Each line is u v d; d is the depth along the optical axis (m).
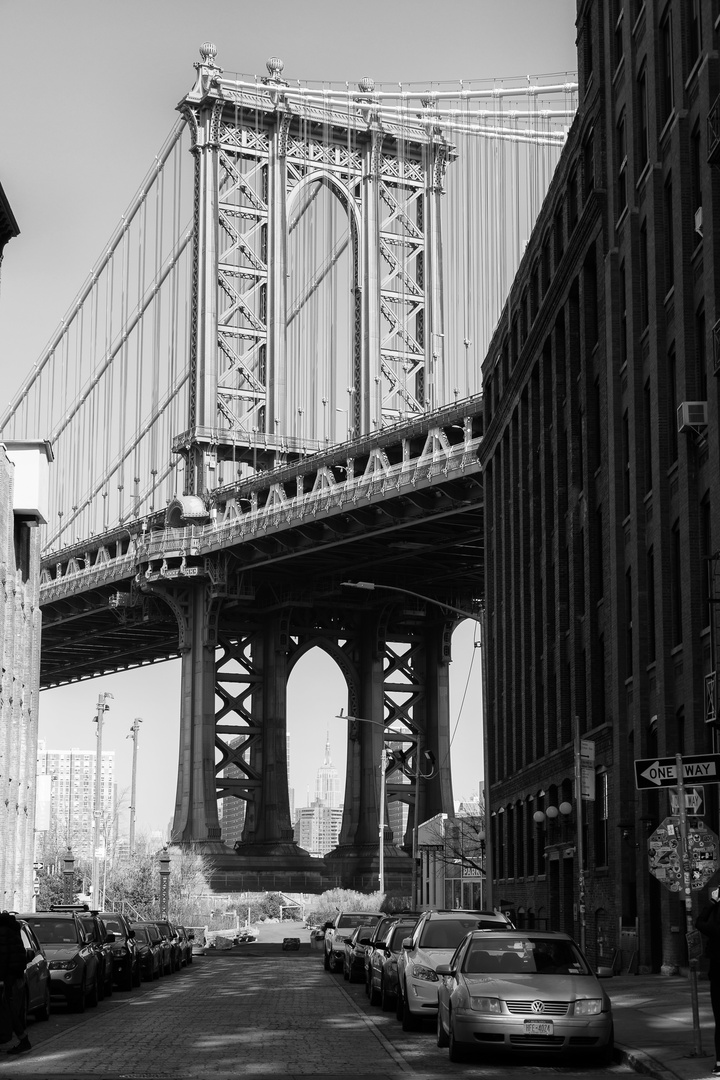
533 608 56.22
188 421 126.19
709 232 32.41
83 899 101.56
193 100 126.00
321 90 124.00
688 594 33.78
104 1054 20.98
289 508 114.25
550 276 54.69
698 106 34.25
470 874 81.25
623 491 41.31
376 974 31.05
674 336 35.91
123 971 37.72
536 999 19.55
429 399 129.00
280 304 127.56
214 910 123.75
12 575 65.94
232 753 137.50
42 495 71.31
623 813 39.91
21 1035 21.12
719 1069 16.73
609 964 41.12
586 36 48.69
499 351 66.69
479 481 96.75
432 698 143.62
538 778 54.19
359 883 133.75
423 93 108.69
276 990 38.84
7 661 65.00
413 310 131.75
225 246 129.75
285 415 126.94
